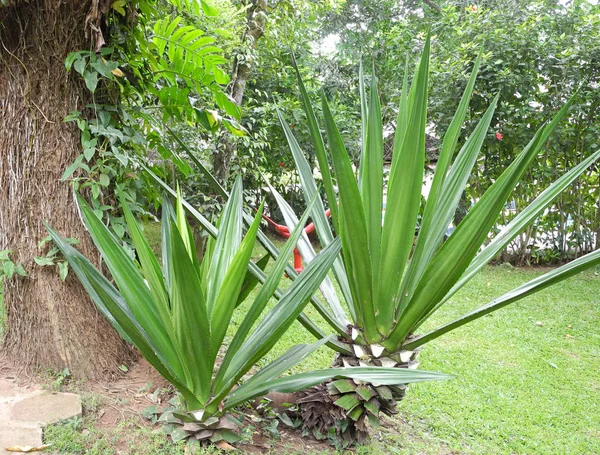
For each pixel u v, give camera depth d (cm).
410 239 181
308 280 177
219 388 184
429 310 186
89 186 236
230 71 480
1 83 234
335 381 203
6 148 236
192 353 166
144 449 186
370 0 971
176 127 457
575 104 626
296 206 800
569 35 622
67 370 234
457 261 169
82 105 240
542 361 354
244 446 201
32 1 227
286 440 216
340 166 159
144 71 280
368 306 186
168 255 206
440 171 181
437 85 646
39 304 236
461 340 391
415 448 230
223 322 171
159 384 243
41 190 235
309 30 830
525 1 666
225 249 198
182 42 273
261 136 542
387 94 761
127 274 172
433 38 707
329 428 214
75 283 239
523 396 299
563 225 680
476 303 492
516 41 618
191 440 181
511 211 689
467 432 253
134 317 180
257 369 298
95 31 233
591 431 264
